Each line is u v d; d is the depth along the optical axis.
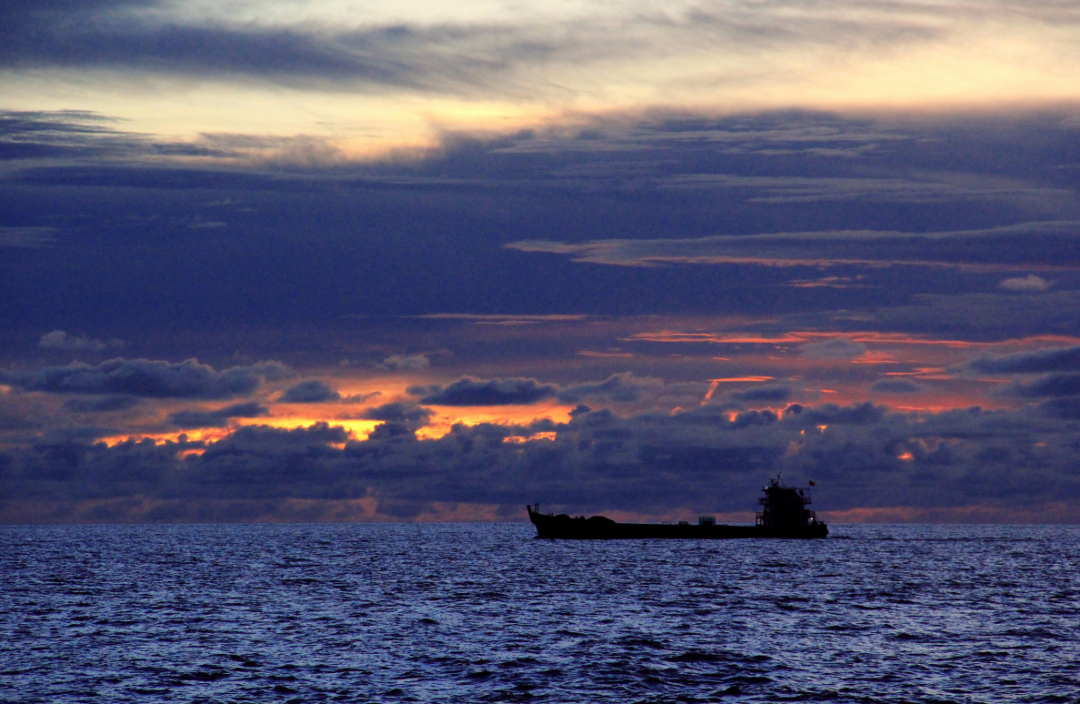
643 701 65.94
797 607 117.00
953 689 69.25
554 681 71.50
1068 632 96.38
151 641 89.50
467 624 101.06
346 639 90.50
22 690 68.94
